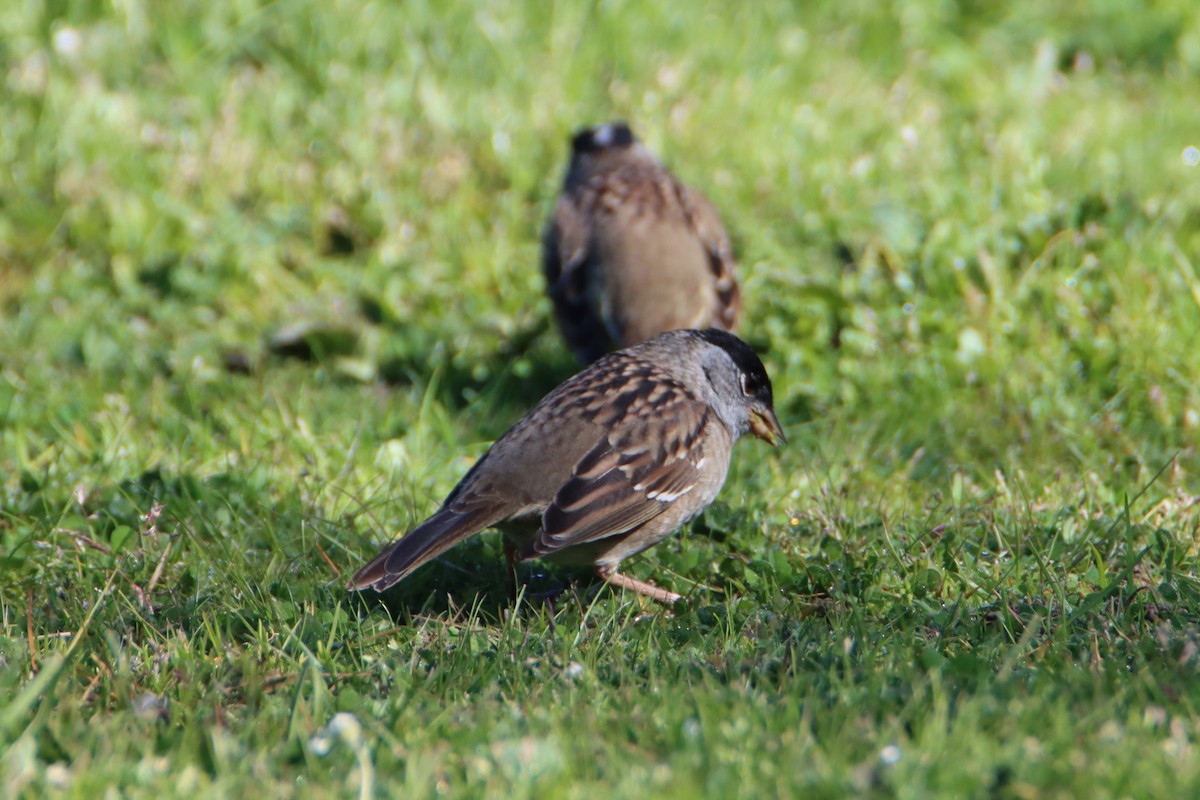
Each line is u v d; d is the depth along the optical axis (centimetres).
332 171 1521
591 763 614
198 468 1052
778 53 1764
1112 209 1295
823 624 802
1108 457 1040
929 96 1739
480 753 623
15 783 588
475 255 1412
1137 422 1090
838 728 638
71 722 655
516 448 841
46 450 1073
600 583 896
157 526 952
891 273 1289
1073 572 864
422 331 1337
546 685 708
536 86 1659
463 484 838
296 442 1086
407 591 888
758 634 787
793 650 725
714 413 913
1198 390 1098
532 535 859
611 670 737
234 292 1376
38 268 1399
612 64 1720
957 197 1362
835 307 1255
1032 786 577
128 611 826
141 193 1468
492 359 1310
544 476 834
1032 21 1959
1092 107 1719
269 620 816
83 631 747
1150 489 999
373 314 1363
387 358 1313
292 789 601
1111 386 1132
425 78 1647
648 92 1648
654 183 1228
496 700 699
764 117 1612
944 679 694
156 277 1392
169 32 1689
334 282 1409
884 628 775
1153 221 1299
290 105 1623
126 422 1122
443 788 608
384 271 1405
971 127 1609
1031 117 1667
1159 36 1936
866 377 1173
